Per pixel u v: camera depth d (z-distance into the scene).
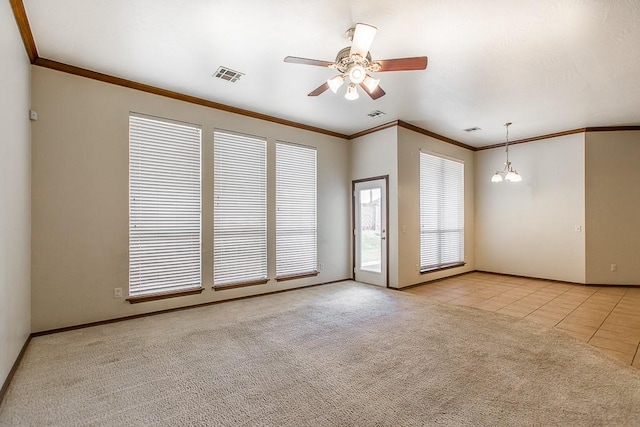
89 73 3.47
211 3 2.39
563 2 2.35
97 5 2.41
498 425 1.84
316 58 3.21
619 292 5.13
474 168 7.07
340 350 2.87
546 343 3.02
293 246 5.32
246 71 3.51
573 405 2.03
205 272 4.31
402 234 5.35
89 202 3.47
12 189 2.41
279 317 3.81
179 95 4.10
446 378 2.37
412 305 4.34
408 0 2.34
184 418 1.92
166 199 4.02
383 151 5.49
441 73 3.49
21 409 2.00
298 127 5.38
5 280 2.21
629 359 2.69
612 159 5.52
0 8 2.08
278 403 2.07
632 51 3.01
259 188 4.90
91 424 1.87
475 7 2.40
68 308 3.34
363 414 1.95
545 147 6.10
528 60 3.20
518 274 6.42
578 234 5.70
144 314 3.82
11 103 2.38
